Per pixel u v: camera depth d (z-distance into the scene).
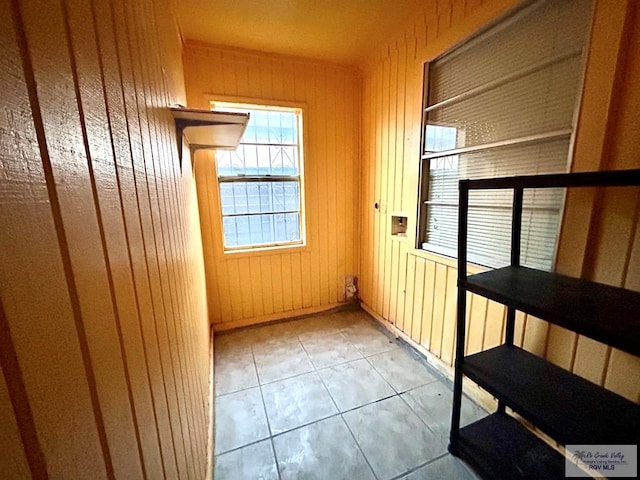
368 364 2.14
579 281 1.15
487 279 1.22
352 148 2.83
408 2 1.80
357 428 1.57
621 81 1.04
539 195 1.38
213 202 2.50
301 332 2.64
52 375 0.28
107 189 0.45
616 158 1.07
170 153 1.13
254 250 2.68
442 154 1.90
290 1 1.76
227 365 2.16
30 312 0.26
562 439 0.92
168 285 0.86
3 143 0.23
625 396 1.10
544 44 1.30
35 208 0.27
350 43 2.28
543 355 1.37
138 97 0.70
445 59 1.84
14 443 0.23
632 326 0.78
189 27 2.00
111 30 0.53
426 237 2.16
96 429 0.36
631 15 0.99
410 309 2.33
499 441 1.36
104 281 0.41
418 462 1.37
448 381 1.93
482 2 1.50
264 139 2.62
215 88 2.29
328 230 2.92
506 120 1.50
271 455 1.43
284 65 2.45
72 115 0.36
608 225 1.11
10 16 0.25
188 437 0.98
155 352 0.66
